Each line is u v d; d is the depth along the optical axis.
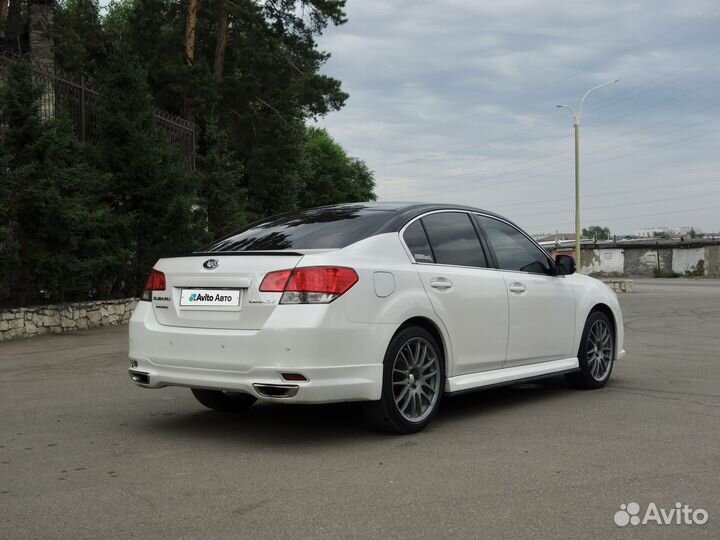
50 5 27.25
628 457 4.63
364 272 5.04
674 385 7.39
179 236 16.27
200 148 22.91
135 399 6.82
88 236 13.91
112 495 3.97
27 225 12.86
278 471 4.40
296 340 4.71
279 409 6.31
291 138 31.53
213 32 32.38
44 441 5.20
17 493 4.02
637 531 3.41
